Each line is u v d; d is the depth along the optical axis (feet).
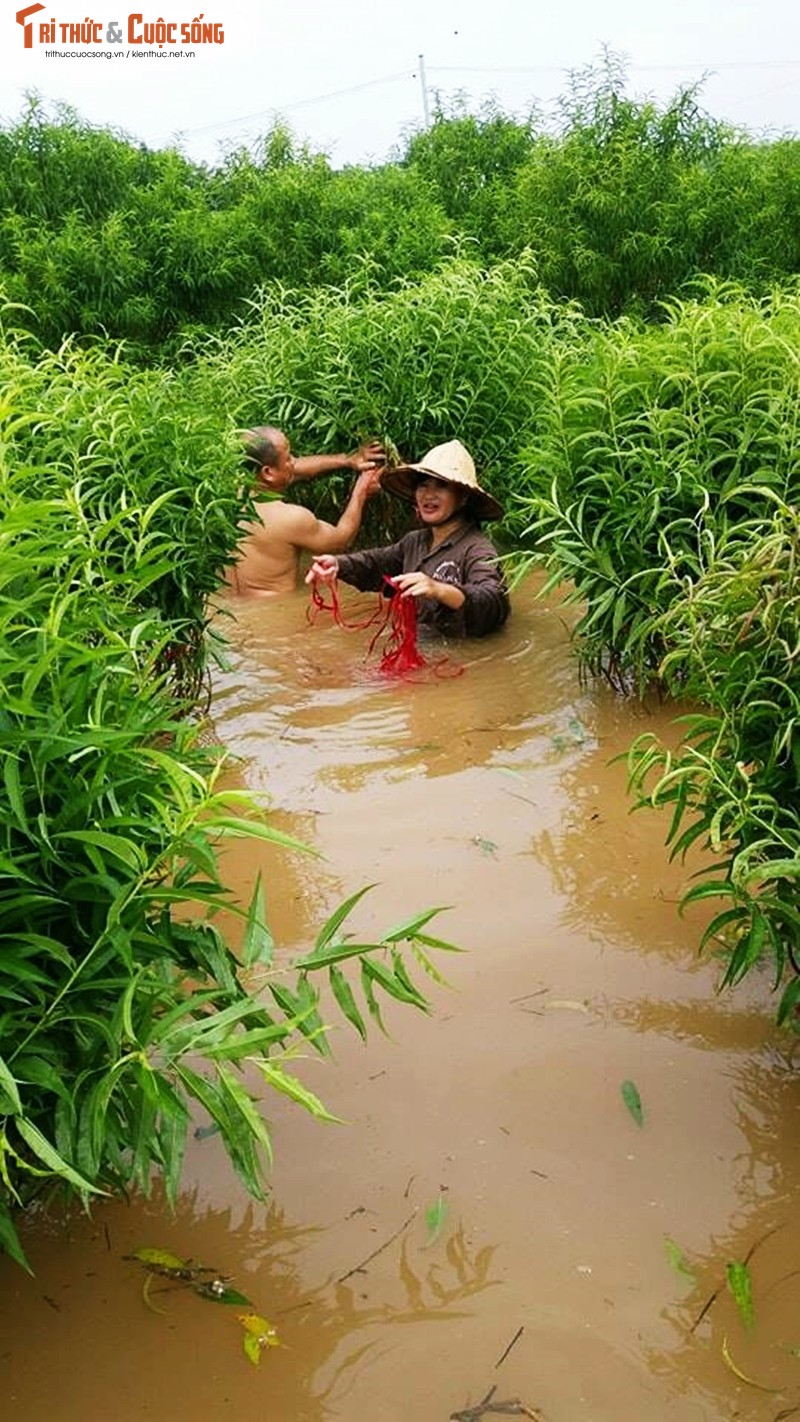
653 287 34.71
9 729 6.52
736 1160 8.23
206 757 8.54
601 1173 8.13
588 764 14.08
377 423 22.48
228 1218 7.89
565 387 16.20
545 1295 7.26
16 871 6.20
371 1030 9.61
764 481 14.08
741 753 8.74
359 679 16.97
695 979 10.14
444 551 18.86
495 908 11.22
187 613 15.46
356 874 11.86
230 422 17.85
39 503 6.72
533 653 17.71
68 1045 6.93
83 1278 7.47
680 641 9.75
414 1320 7.13
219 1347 7.00
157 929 7.42
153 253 34.96
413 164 45.78
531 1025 9.59
